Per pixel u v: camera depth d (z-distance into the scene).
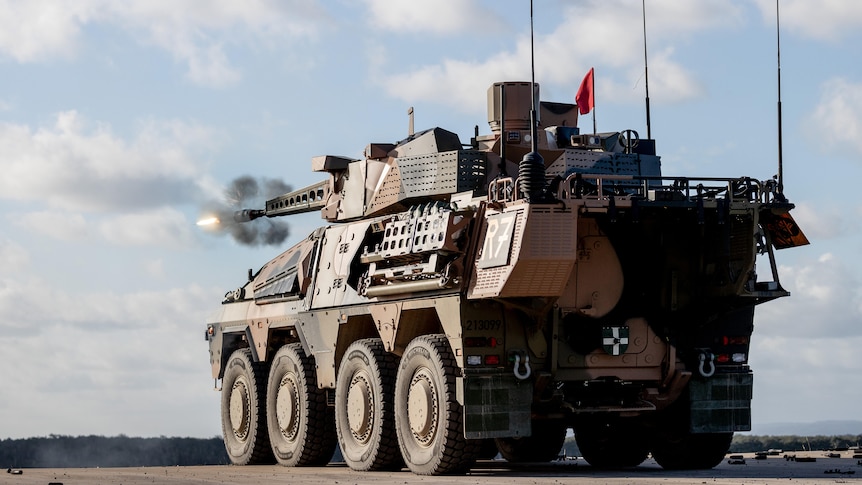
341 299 29.69
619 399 26.58
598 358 25.92
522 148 28.20
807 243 25.86
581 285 25.72
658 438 28.23
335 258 30.39
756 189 25.31
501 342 25.27
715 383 26.55
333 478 24.91
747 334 26.89
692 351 26.55
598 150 28.86
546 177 25.92
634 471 27.16
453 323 25.25
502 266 24.08
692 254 26.28
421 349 26.05
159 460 48.03
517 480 23.23
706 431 26.41
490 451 33.78
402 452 26.69
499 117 28.83
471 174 27.86
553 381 25.70
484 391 24.91
